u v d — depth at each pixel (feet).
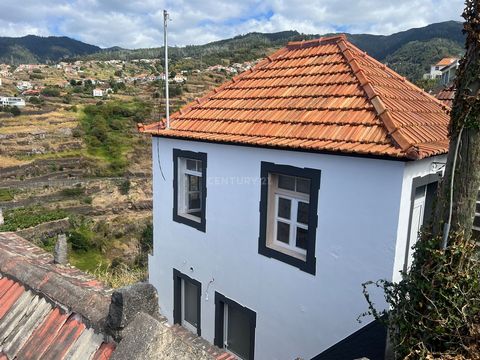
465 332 11.28
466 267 11.08
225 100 26.96
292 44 28.25
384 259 16.11
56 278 12.90
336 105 20.06
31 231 97.66
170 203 27.53
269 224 21.09
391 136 16.03
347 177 16.89
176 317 28.50
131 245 99.45
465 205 10.76
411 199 16.02
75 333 10.64
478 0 9.78
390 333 13.21
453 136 10.75
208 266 25.04
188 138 24.09
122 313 9.46
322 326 18.81
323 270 18.42
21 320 12.07
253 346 22.61
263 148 20.15
